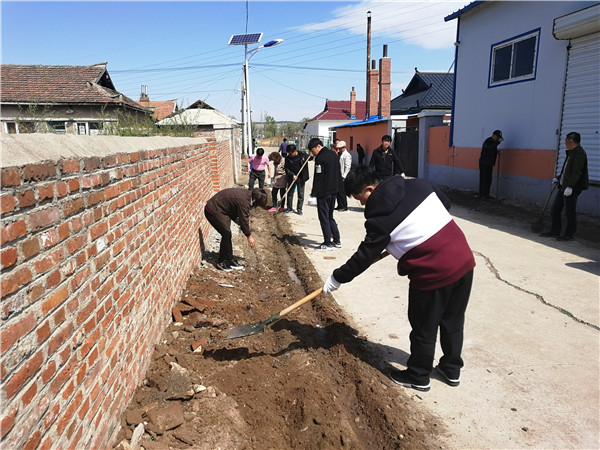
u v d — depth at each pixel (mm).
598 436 2777
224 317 4332
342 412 3041
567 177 7266
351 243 7656
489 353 3771
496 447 2701
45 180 1822
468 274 3064
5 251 1515
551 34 9906
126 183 2873
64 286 1927
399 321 4457
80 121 18844
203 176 6875
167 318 3949
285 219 10016
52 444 1761
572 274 5695
